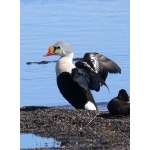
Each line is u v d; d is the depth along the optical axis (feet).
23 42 83.61
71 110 56.80
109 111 55.16
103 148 47.44
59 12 100.53
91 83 63.57
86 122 52.85
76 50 81.20
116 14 97.81
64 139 49.78
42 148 47.85
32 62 77.05
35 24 92.68
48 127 52.49
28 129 52.34
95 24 93.61
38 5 103.86
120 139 49.39
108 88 63.82
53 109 57.26
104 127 51.96
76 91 63.21
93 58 65.31
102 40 84.64
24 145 48.78
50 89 69.31
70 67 63.67
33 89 69.21
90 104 63.16
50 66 76.13
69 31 89.30
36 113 56.08
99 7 103.96
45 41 84.58
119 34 86.22
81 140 49.39
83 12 100.68
